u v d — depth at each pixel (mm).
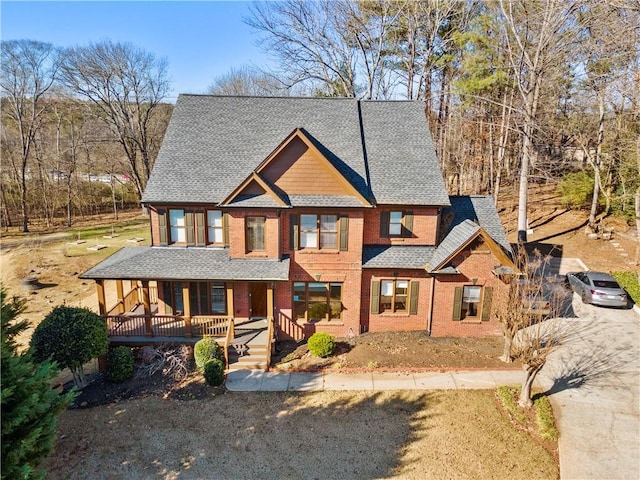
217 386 16766
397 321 21094
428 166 21484
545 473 12367
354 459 13031
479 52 32688
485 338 20422
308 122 22500
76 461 12945
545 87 33594
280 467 12750
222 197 19719
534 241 32500
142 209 57344
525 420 14492
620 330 20672
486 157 41594
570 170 41875
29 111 50688
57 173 52406
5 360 9898
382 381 17016
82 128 52250
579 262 28609
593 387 16250
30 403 9641
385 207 20422
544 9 28438
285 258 20062
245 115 22766
